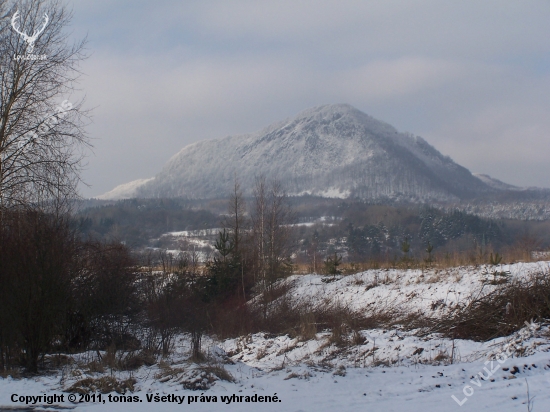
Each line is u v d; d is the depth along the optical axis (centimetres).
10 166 1565
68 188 1636
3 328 1101
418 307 1739
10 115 1569
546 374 877
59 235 1286
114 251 1588
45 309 1122
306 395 849
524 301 1346
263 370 1166
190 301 1498
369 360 1219
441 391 824
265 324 2003
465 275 1841
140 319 1483
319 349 1406
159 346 1384
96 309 1402
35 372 1099
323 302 2164
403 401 777
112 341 1325
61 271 1205
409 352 1206
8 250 1150
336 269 2783
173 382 965
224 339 1808
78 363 1184
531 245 2153
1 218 1366
